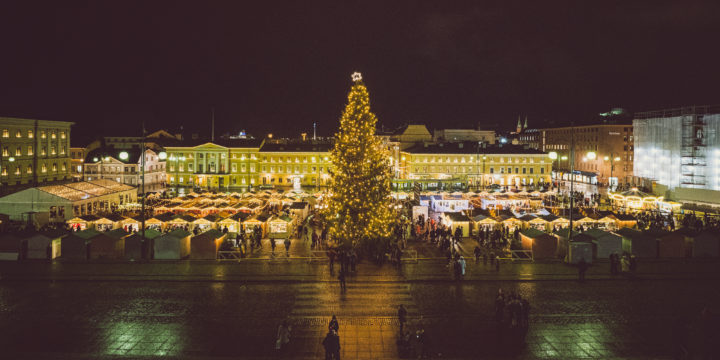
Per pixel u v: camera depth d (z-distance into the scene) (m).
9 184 94.06
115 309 30.00
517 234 50.53
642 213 62.94
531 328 27.05
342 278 33.59
